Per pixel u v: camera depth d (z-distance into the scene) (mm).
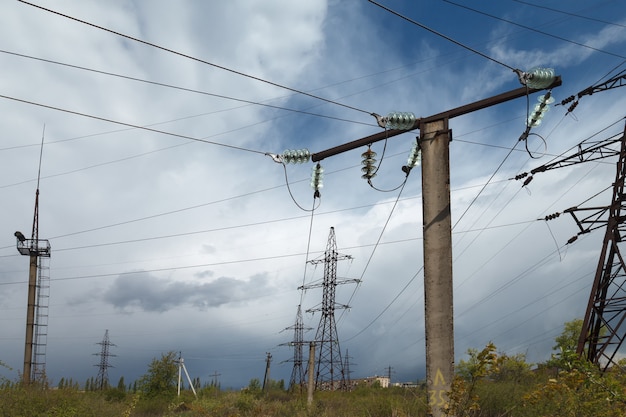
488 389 16625
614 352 23891
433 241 12258
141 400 54500
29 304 40594
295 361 70375
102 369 96062
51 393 23469
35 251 41344
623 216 26250
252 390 69500
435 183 12648
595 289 25547
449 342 11625
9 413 21172
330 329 68688
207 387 62250
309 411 28234
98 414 23109
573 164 28703
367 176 15055
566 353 8242
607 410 8406
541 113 13875
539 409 10164
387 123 13305
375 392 43312
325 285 70188
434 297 11930
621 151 26922
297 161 16078
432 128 13109
